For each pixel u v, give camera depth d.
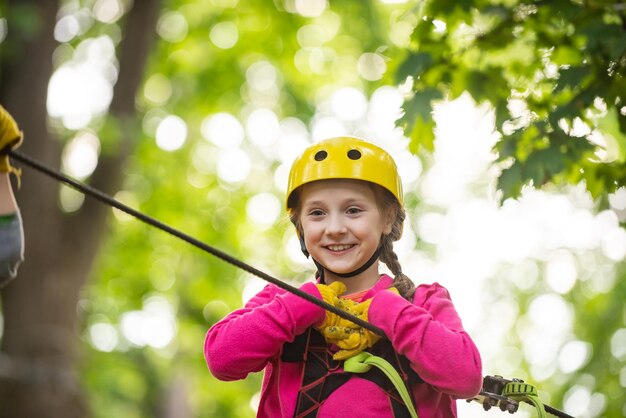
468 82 6.17
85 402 13.38
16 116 13.00
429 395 3.75
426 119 5.99
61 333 13.23
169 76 17.44
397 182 3.94
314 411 3.66
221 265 19.16
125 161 13.59
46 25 13.14
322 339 3.75
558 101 6.11
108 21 15.91
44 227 13.18
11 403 12.98
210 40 17.16
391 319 3.63
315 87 18.69
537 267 19.84
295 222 4.04
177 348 20.22
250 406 22.06
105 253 17.47
